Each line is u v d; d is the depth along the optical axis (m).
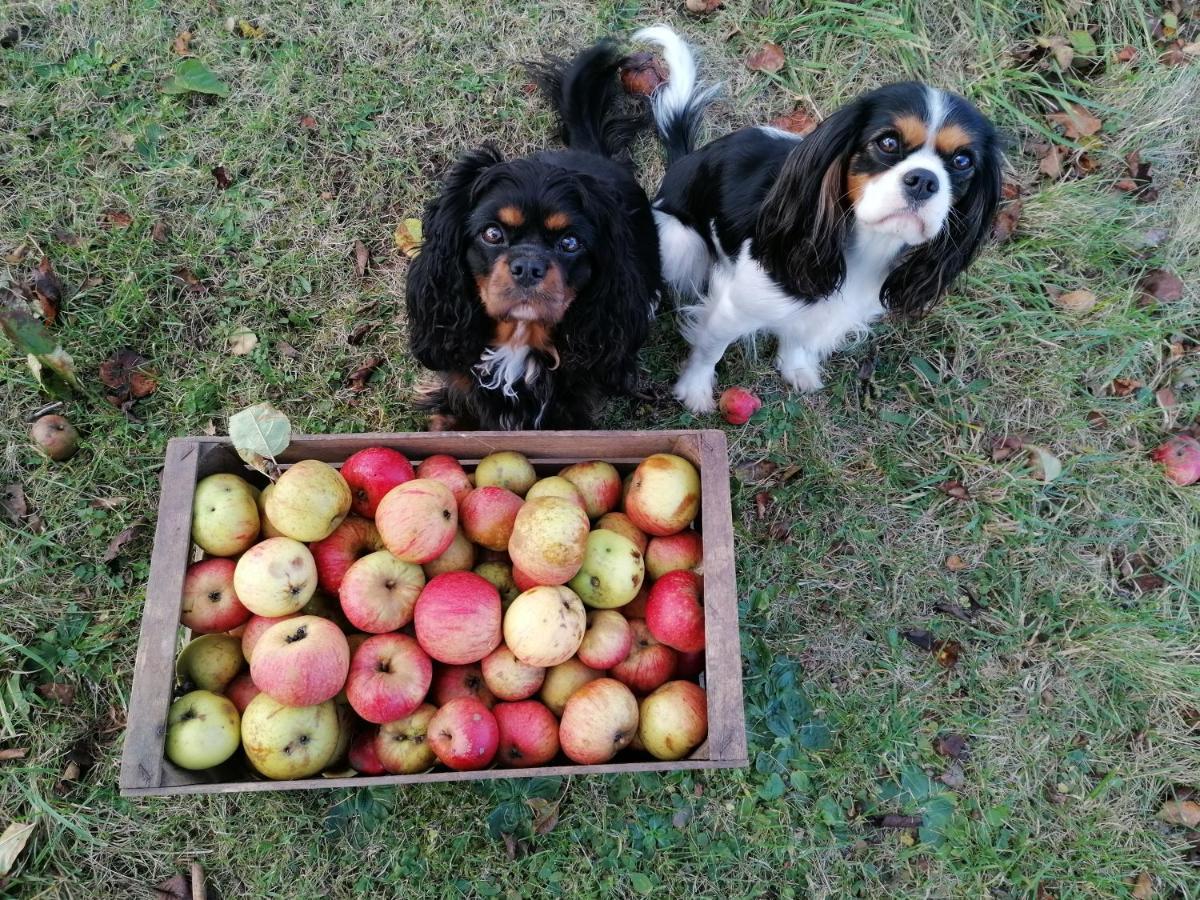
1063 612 1.11
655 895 0.98
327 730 0.78
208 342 1.14
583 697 0.80
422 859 0.98
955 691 1.08
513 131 1.26
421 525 0.77
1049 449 1.18
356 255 1.19
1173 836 1.03
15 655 1.01
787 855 1.00
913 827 1.02
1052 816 1.04
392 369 1.15
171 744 0.75
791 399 1.18
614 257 0.92
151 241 1.17
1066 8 1.34
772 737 1.04
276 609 0.77
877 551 1.13
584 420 1.09
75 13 1.25
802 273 0.93
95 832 0.96
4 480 1.06
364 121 1.24
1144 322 1.21
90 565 1.04
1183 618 1.11
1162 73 1.31
